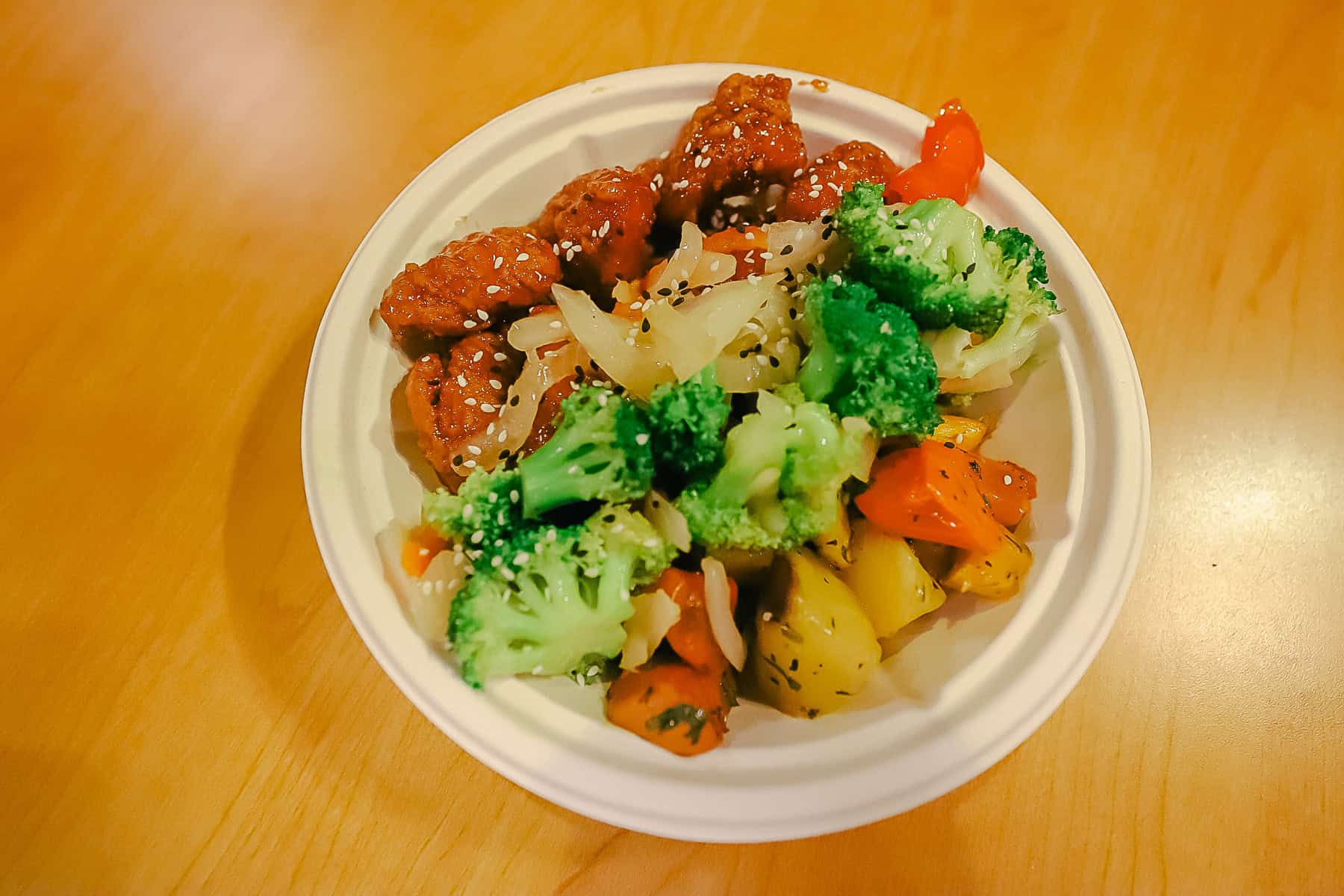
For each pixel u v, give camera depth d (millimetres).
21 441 261
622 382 226
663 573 215
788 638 209
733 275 241
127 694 236
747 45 317
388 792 229
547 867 226
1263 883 230
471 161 252
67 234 286
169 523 254
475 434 229
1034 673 203
